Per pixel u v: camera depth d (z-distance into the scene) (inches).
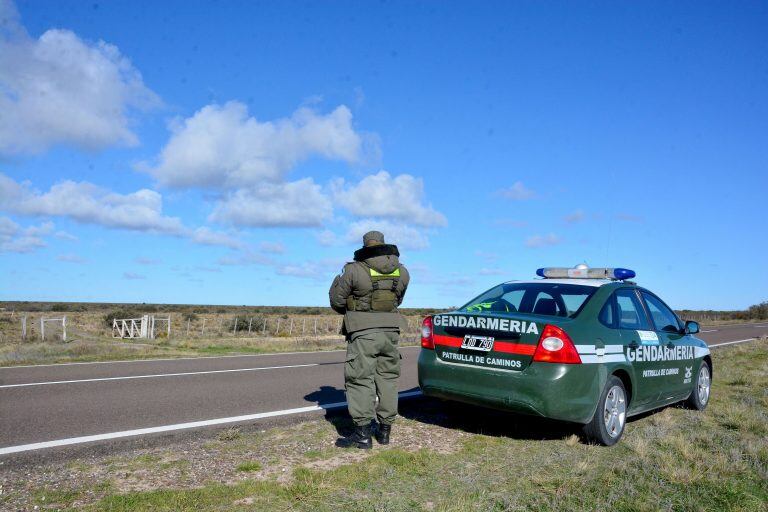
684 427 259.0
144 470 182.1
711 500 163.2
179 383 383.6
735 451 205.9
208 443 218.8
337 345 831.7
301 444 217.0
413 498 160.4
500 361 222.1
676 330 303.9
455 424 258.7
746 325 1523.1
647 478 180.9
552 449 217.3
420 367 244.5
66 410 283.9
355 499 158.6
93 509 146.7
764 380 391.5
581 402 214.8
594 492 167.3
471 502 157.1
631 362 245.0
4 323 1668.3
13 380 384.8
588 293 245.6
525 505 156.8
